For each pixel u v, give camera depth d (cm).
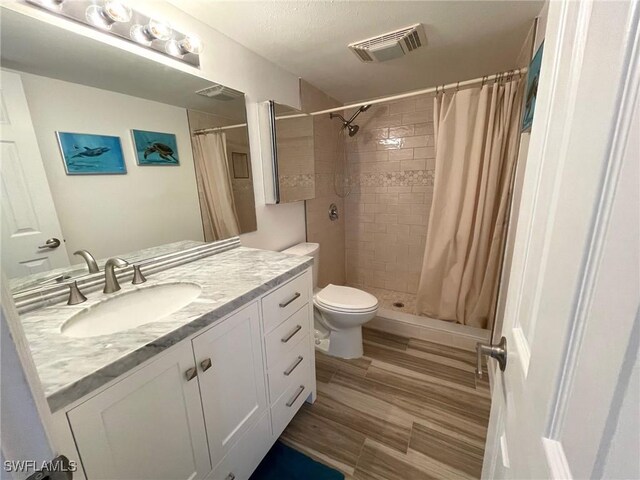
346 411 153
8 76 83
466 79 217
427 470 121
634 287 21
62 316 86
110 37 106
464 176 194
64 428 57
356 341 197
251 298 102
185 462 84
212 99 146
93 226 105
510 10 132
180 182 134
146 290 109
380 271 300
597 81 28
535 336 42
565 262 32
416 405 155
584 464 26
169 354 76
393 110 259
